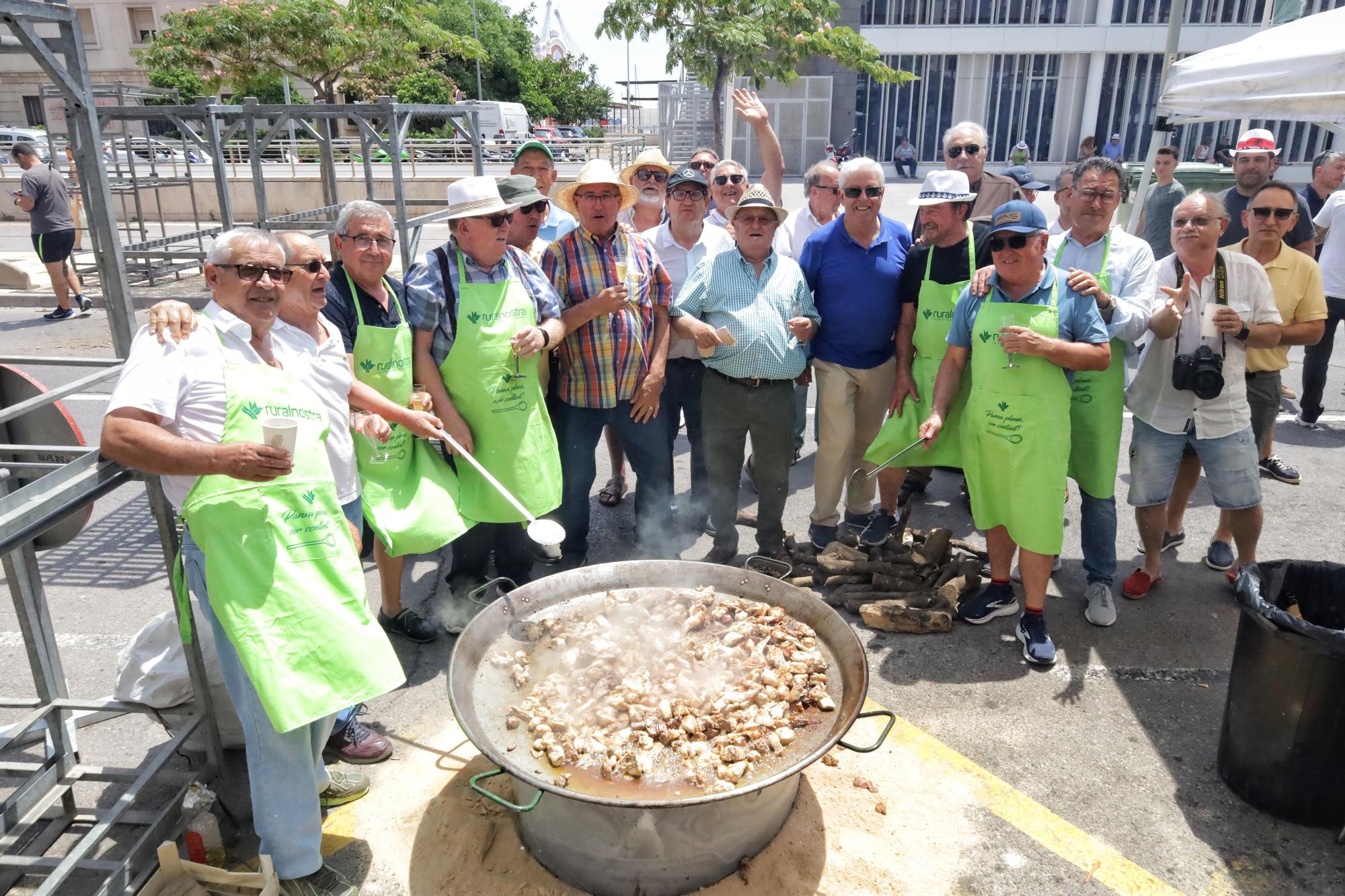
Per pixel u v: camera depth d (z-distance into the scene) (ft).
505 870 8.54
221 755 9.50
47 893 7.41
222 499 7.10
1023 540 11.86
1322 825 9.20
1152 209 24.29
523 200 12.67
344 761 10.12
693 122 65.16
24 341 30.19
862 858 8.72
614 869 7.97
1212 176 36.68
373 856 8.76
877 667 12.20
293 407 7.57
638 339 13.34
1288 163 93.61
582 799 6.77
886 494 15.56
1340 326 32.32
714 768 7.95
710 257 13.78
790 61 38.24
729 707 8.62
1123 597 14.16
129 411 6.77
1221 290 12.39
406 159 71.31
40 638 9.05
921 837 9.07
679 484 19.25
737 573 10.60
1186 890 8.50
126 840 8.90
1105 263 12.59
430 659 12.36
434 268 11.52
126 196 59.41
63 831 8.88
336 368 9.58
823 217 17.54
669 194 15.42
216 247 7.54
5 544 6.31
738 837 8.11
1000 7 94.02
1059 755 10.41
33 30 7.23
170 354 7.13
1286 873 8.68
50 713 9.04
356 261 10.74
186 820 8.55
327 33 48.49
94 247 8.20
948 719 11.08
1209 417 12.84
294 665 7.16
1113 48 93.86
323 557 7.52
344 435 9.87
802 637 9.63
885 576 14.05
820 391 14.75
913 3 94.73
